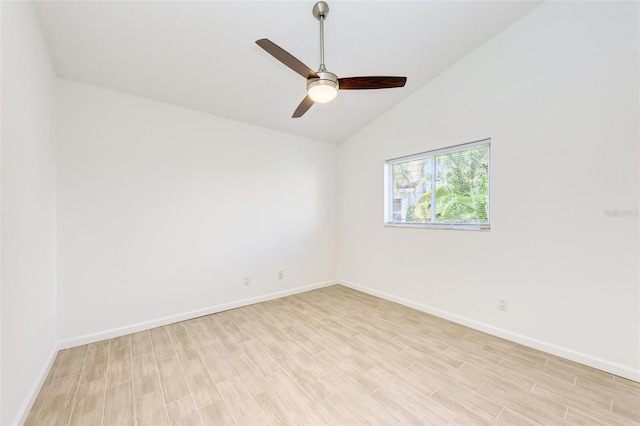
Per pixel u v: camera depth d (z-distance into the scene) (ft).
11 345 4.61
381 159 12.00
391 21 7.11
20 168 5.08
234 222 10.85
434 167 10.26
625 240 6.16
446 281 9.61
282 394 5.71
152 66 7.68
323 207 13.92
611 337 6.33
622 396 5.52
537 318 7.45
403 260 11.15
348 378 6.23
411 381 6.10
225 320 9.62
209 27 6.60
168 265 9.34
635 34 5.97
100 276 8.16
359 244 13.25
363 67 8.82
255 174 11.48
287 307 10.92
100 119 8.20
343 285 14.21
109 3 5.74
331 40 7.50
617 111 6.21
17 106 4.96
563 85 6.94
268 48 5.22
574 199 6.82
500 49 8.05
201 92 9.03
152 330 8.81
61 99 7.62
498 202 8.18
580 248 6.75
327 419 5.02
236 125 10.96
